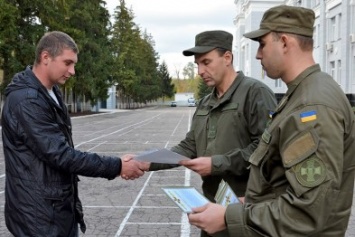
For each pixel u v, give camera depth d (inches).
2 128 119.6
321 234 76.9
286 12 83.8
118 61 2231.8
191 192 94.4
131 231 257.3
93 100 1899.6
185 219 282.5
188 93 5019.7
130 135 932.6
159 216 290.4
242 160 126.6
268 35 85.0
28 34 1176.8
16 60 1156.5
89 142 781.9
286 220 73.4
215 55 131.7
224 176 130.8
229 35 134.2
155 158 118.1
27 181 115.3
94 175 121.6
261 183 85.7
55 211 116.8
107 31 1957.4
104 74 1843.0
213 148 133.9
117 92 3137.3
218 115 135.1
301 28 83.4
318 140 73.2
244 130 131.3
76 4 1630.2
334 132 73.5
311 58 84.8
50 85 123.3
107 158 123.8
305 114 75.7
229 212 80.0
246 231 77.7
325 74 82.7
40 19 1230.3
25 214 115.1
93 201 333.4
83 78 1684.3
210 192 135.0
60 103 129.1
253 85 131.8
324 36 1445.6
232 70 135.8
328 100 76.0
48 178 116.4
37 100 115.8
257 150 87.3
